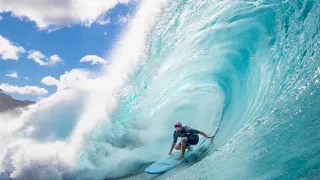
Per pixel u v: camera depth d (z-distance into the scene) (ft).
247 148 14.12
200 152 20.16
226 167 13.34
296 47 19.70
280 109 16.11
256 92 21.11
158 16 34.09
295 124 13.21
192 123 25.96
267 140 13.44
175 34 30.83
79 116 33.24
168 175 18.49
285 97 16.99
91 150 27.50
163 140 26.91
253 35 23.72
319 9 19.45
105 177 25.03
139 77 31.83
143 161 25.08
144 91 30.53
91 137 28.91
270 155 11.74
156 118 28.32
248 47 23.77
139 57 33.30
